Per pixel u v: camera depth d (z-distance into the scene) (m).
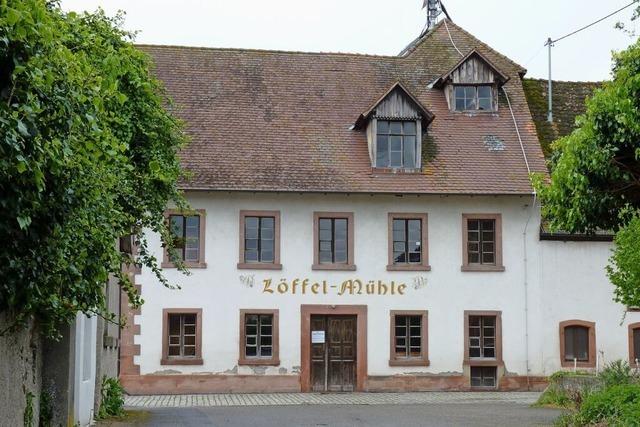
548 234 29.95
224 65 32.47
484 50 34.34
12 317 9.12
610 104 12.05
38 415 11.73
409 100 29.67
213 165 28.86
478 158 30.23
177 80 31.56
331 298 29.17
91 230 9.59
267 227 29.22
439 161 29.95
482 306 29.67
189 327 28.77
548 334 29.86
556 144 13.26
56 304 9.28
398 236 29.70
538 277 29.97
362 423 17.77
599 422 14.43
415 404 23.66
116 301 22.66
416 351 29.52
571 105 34.41
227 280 28.83
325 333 29.27
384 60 33.75
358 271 29.31
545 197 13.24
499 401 24.98
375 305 29.31
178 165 17.31
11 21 6.40
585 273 30.20
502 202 29.97
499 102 32.19
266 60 33.00
